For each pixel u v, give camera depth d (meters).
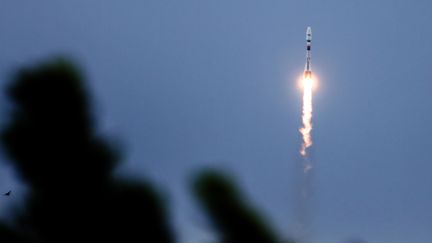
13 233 15.99
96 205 16.08
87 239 16.06
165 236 15.76
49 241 16.12
